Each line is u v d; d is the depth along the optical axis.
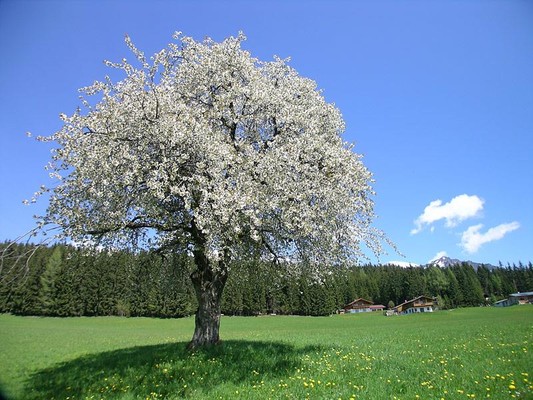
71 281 78.88
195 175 13.55
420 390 9.98
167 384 12.21
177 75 17.30
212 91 17.39
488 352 15.51
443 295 139.25
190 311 80.69
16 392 13.02
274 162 14.36
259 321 71.81
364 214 17.00
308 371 12.75
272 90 16.95
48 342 30.47
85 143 14.14
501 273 161.88
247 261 17.52
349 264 16.98
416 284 140.75
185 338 34.41
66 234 13.73
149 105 14.13
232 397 10.41
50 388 13.45
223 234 13.66
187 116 14.15
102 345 27.83
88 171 13.47
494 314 67.38
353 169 16.17
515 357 13.94
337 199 14.81
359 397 9.60
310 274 16.19
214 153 13.89
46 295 77.12
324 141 16.33
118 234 14.54
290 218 14.13
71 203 14.34
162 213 14.23
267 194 14.25
